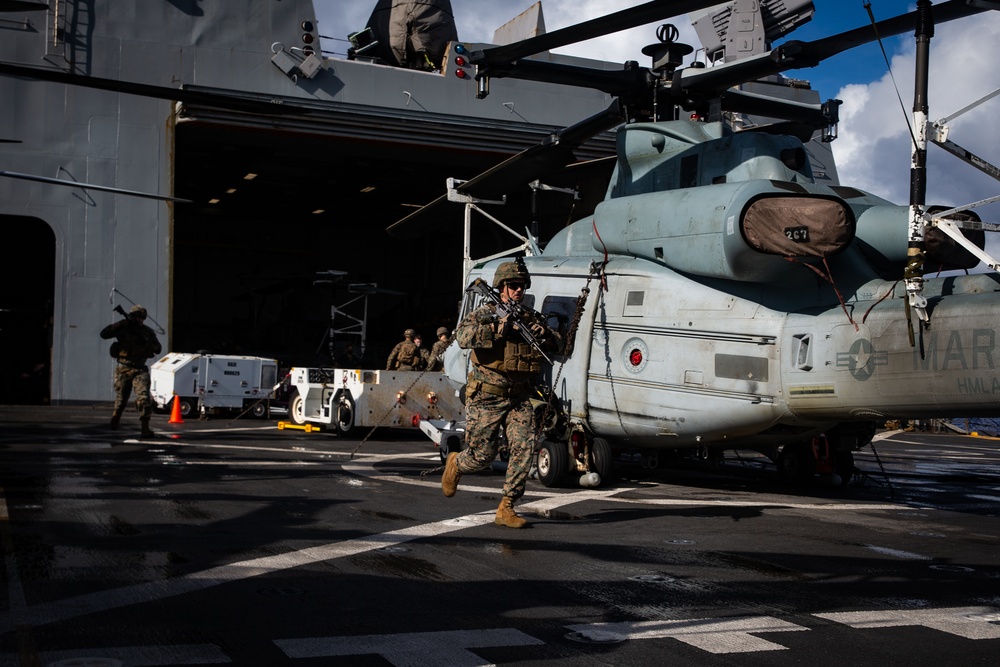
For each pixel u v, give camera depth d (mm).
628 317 9055
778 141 8742
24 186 22297
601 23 7578
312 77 24203
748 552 5734
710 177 9008
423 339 35562
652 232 8852
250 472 9203
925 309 6910
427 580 4707
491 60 8977
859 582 4945
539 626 3896
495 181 12805
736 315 8258
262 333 33844
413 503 7398
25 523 5984
